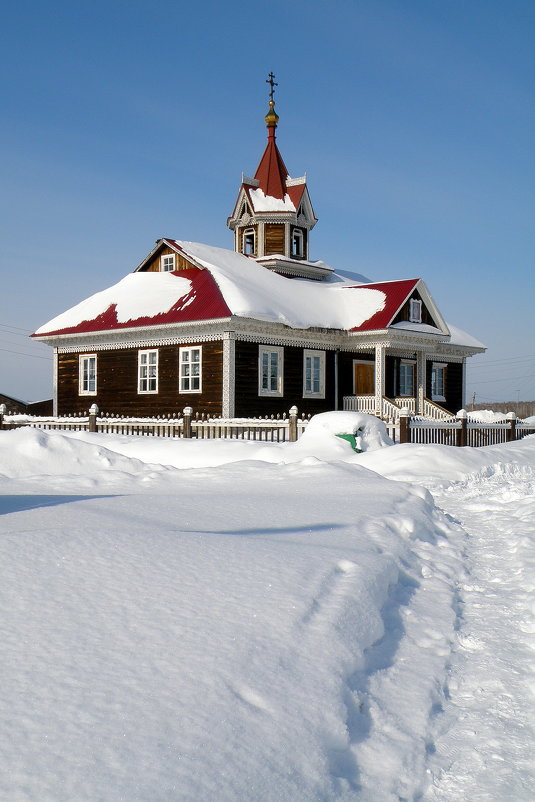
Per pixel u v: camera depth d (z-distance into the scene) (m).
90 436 20.12
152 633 4.27
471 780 3.70
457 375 37.88
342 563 6.16
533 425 27.08
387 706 4.31
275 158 39.44
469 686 4.77
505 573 7.49
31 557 5.54
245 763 3.23
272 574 5.56
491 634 5.65
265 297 30.62
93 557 5.66
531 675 4.89
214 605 4.81
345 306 34.38
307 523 8.12
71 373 34.03
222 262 34.31
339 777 3.50
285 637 4.45
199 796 2.93
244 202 38.75
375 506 9.59
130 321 31.02
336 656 4.43
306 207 38.91
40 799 2.74
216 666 3.94
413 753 3.87
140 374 31.34
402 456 16.91
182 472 14.38
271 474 13.86
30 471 15.12
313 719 3.73
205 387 29.05
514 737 4.11
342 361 32.94
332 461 14.94
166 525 7.50
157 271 35.50
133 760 3.05
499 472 16.89
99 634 4.21
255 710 3.63
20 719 3.23
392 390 34.12
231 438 21.39
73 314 34.47
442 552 8.14
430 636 5.51
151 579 5.24
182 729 3.32
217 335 28.66
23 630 4.18
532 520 10.16
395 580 6.52
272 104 39.62
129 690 3.58
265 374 29.97
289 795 3.16
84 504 9.02
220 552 6.09
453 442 22.81
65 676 3.66
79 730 3.20
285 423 20.36
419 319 33.81
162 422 22.62
